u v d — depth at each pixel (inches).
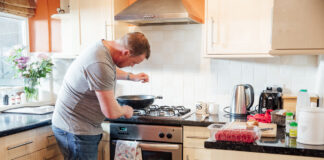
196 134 87.1
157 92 114.3
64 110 79.2
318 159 51.3
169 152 89.0
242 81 104.2
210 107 98.3
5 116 96.4
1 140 75.7
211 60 107.2
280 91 97.7
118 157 92.4
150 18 93.8
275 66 100.8
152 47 113.8
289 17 60.2
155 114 95.7
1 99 107.2
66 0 120.3
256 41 89.2
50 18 118.5
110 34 104.0
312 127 54.8
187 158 88.4
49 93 123.4
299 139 56.7
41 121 88.4
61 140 81.3
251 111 98.5
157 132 90.1
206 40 94.4
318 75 93.4
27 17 118.1
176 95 112.1
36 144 87.4
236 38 91.3
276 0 60.8
